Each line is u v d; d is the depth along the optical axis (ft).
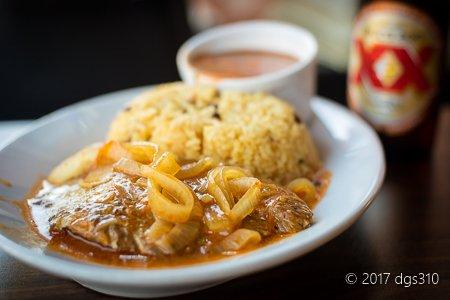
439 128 1.66
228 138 1.27
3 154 1.31
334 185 1.27
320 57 2.62
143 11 3.37
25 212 1.20
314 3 2.95
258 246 1.05
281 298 1.09
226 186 1.10
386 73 1.44
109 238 1.04
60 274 0.97
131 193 1.10
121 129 1.34
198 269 0.95
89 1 3.51
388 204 1.36
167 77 2.78
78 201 1.13
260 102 1.38
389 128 1.48
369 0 1.43
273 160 1.29
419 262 1.18
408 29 1.40
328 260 1.18
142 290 1.04
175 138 1.28
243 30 1.66
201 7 3.03
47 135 1.42
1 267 1.18
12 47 3.13
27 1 3.51
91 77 2.85
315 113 1.53
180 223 1.04
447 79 2.24
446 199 1.36
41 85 2.82
